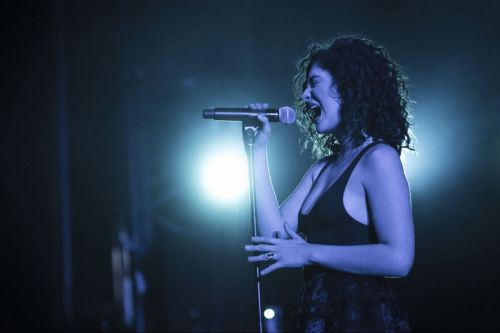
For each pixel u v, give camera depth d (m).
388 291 1.98
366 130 2.13
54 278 5.95
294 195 2.35
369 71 2.16
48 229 5.92
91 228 6.63
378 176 1.93
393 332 1.91
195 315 6.54
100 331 6.49
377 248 1.87
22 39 5.77
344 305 1.91
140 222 6.86
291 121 2.29
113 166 6.78
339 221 1.99
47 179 6.00
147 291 6.69
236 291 6.51
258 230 2.30
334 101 2.16
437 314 5.45
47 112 6.08
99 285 6.63
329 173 2.17
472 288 5.34
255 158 2.32
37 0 5.96
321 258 1.93
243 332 6.43
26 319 5.59
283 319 6.33
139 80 6.95
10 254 5.52
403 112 2.24
